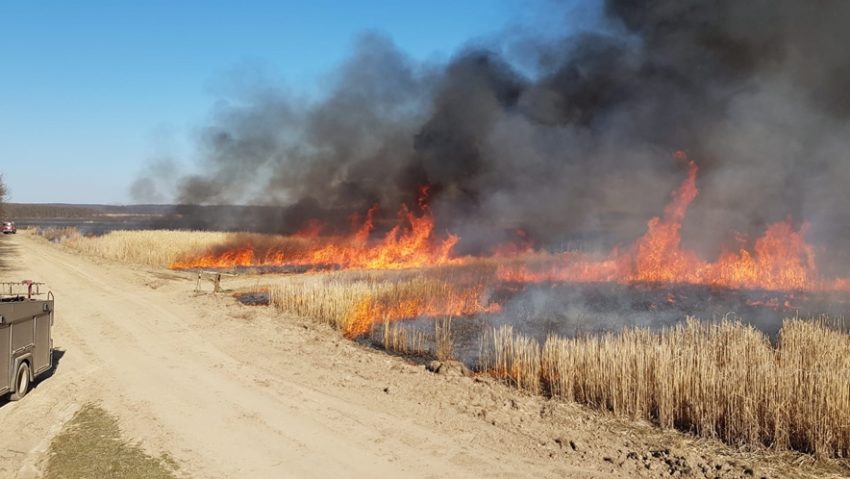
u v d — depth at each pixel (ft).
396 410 32.48
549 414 32.01
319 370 41.34
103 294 77.82
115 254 130.82
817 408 26.50
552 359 38.14
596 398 33.86
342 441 27.81
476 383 38.29
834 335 42.11
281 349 48.08
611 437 28.71
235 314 63.93
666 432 29.53
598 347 37.86
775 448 26.99
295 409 32.50
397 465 25.11
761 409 28.14
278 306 70.28
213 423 30.12
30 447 27.27
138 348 47.52
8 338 33.04
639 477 24.07
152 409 32.19
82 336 51.93
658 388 31.27
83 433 28.63
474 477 23.93
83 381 37.76
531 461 25.62
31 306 36.14
